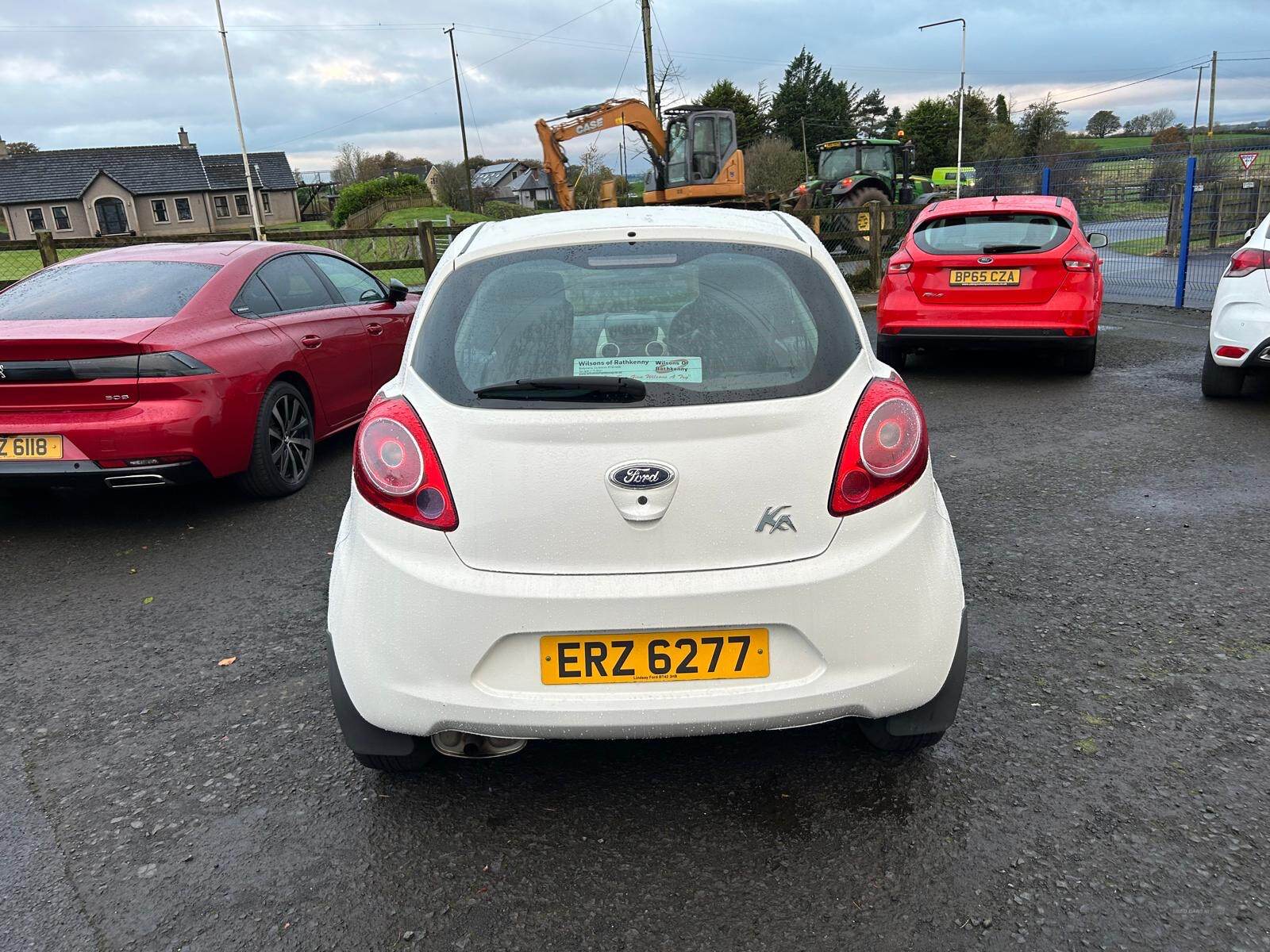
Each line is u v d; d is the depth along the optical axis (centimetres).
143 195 7275
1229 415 645
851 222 1892
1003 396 736
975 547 419
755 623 209
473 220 4419
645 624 207
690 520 208
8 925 211
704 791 252
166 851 235
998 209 778
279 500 528
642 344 221
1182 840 226
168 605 389
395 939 204
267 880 224
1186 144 1366
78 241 1066
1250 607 350
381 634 216
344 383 589
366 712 220
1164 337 999
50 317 472
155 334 449
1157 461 543
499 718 210
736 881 219
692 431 208
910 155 2444
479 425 211
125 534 480
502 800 251
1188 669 306
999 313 755
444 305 236
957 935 200
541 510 208
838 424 215
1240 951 193
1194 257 1328
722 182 2023
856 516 214
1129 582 376
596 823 241
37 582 420
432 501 212
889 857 224
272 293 550
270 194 8038
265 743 282
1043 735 272
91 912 214
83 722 299
